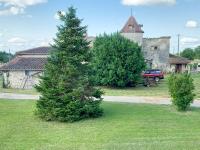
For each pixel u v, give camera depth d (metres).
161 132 17.66
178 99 24.53
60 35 21.98
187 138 16.14
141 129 18.39
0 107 25.55
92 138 16.28
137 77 41.97
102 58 40.81
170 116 22.47
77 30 22.28
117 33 43.88
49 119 20.75
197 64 86.56
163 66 69.25
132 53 41.22
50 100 20.80
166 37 69.12
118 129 18.41
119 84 41.00
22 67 40.78
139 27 65.75
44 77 21.45
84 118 21.59
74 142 15.43
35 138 16.23
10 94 34.25
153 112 23.89
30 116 22.06
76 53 22.12
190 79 24.83
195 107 26.66
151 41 69.19
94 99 24.44
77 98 21.27
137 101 29.94
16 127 18.73
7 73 41.00
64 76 21.30
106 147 14.23
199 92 37.22
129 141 15.55
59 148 14.19
